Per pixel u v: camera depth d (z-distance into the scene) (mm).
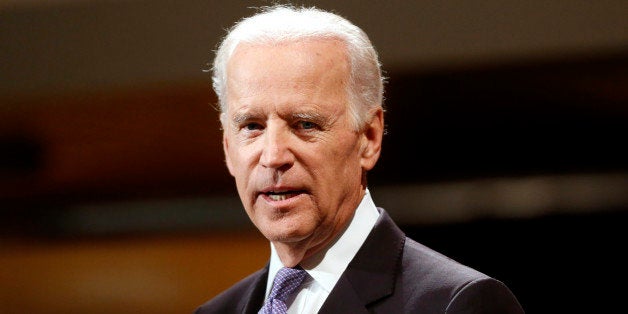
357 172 4074
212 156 11500
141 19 10242
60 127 11383
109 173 11797
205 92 10516
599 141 9742
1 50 10781
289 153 3828
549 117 9758
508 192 10227
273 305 4113
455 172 10367
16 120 11242
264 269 4539
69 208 11922
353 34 4059
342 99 3932
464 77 9430
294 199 3869
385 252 4137
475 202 10297
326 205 3906
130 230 11711
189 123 11195
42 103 10930
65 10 10555
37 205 11977
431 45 9172
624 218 9836
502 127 10039
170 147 11508
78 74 10555
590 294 10000
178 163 11602
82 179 11852
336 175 3922
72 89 10641
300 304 4109
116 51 10375
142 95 10641
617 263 9922
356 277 4047
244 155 3916
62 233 11930
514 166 10203
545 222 10094
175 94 10609
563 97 9469
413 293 3949
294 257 4078
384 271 4066
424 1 9172
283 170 3828
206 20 9914
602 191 9867
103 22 10445
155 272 11633
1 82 10820
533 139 10008
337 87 3912
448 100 9773
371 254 4121
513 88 9523
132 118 11148
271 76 3838
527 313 10180
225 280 11352
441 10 9133
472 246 10398
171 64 10109
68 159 11750
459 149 10227
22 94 10820
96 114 11078
